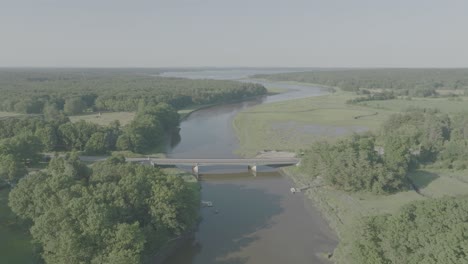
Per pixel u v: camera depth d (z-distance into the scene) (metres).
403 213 66.06
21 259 71.06
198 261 77.56
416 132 158.88
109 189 78.25
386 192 109.75
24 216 77.94
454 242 52.91
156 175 87.12
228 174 135.50
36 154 134.75
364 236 66.62
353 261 66.94
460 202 64.19
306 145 171.88
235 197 112.69
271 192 116.88
